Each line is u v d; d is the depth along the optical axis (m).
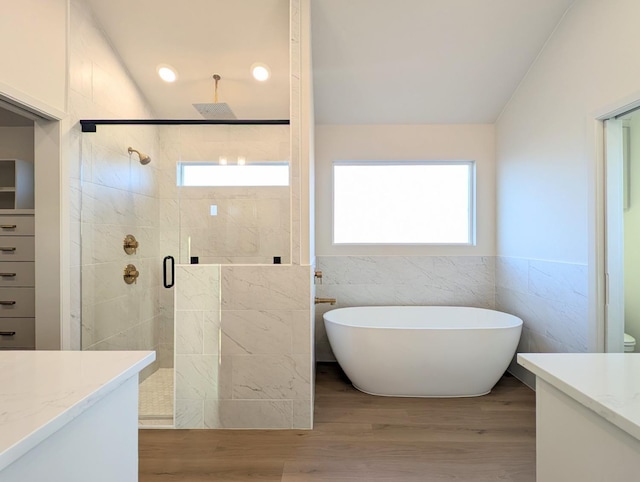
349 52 2.77
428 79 3.00
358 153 3.51
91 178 2.44
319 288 3.51
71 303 2.28
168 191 2.54
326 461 1.89
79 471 0.77
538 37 2.63
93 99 2.50
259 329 2.22
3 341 2.38
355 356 2.71
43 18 2.08
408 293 3.50
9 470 0.58
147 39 2.67
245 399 2.23
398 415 2.40
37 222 2.22
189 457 1.93
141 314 2.63
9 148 2.77
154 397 2.52
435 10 2.47
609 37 2.09
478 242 3.49
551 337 2.64
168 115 3.17
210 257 2.47
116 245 2.65
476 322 3.32
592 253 2.24
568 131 2.45
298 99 2.29
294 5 2.27
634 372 0.94
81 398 0.74
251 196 2.43
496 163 3.45
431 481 1.73
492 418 2.36
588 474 0.81
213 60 2.81
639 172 2.62
